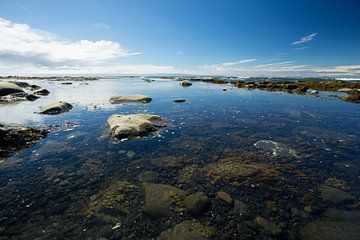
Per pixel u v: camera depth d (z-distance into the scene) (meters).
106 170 1.61
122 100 5.01
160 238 0.98
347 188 1.40
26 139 2.19
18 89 5.92
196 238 0.97
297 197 1.30
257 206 1.21
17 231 1.02
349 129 2.75
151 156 1.87
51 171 1.59
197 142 2.23
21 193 1.31
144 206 1.20
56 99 5.45
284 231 1.03
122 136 2.32
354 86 8.04
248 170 1.60
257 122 3.09
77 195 1.30
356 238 0.97
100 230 1.03
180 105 4.54
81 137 2.37
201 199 1.20
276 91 7.62
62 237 0.98
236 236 0.99
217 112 3.80
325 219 1.12
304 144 2.19
